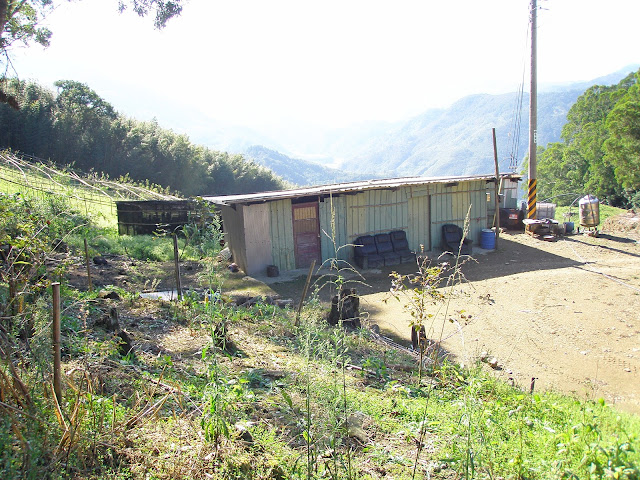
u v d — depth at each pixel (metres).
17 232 4.66
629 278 14.45
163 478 3.35
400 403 5.29
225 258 5.93
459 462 3.68
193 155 46.78
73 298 6.65
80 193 20.20
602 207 31.02
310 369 4.00
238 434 3.94
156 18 10.87
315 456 3.59
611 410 5.63
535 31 20.44
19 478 2.89
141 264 14.12
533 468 3.60
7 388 3.25
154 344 6.50
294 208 15.91
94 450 3.42
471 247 18.64
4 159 20.86
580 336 10.13
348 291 9.62
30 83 39.06
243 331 8.01
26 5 11.70
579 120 52.81
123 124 43.66
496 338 10.05
